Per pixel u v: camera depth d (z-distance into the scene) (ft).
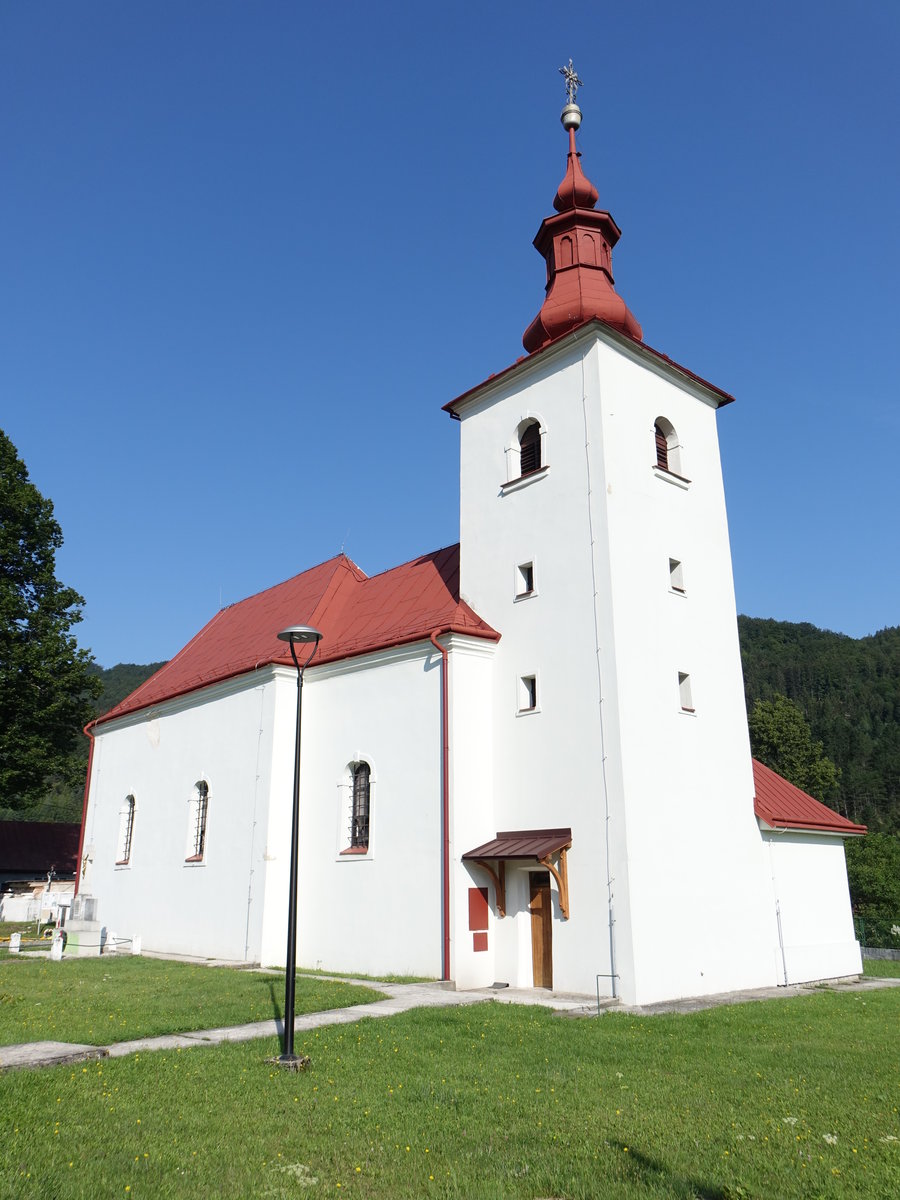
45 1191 21.30
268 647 89.92
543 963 62.80
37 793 141.18
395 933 66.74
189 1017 44.55
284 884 76.43
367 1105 29.45
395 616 81.66
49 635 141.49
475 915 63.98
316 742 79.15
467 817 65.72
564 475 69.97
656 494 70.69
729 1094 31.19
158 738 100.53
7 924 130.52
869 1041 42.65
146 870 96.32
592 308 74.18
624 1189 21.83
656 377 74.54
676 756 64.49
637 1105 29.71
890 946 114.62
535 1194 21.91
